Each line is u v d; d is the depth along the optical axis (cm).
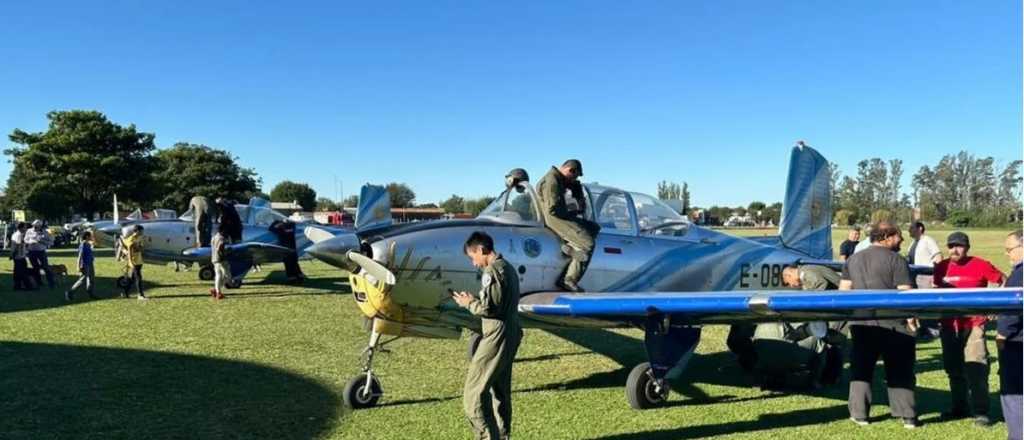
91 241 1191
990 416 502
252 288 1395
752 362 648
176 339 782
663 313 480
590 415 501
